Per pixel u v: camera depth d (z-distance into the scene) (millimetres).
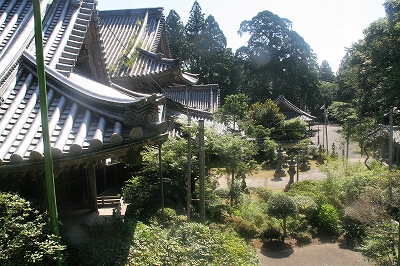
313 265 12109
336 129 54844
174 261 5984
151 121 4758
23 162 4398
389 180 14883
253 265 7438
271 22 53000
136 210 10758
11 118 5145
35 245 4184
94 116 5238
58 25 7590
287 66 53031
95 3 8328
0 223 4105
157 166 12523
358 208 13680
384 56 26469
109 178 14977
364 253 10188
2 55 6090
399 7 26938
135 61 14102
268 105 36781
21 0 8062
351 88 40562
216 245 7070
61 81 5699
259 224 14664
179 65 13266
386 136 27141
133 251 5875
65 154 4512
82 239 6199
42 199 5488
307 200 15727
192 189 14289
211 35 51688
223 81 51875
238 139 16672
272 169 29562
